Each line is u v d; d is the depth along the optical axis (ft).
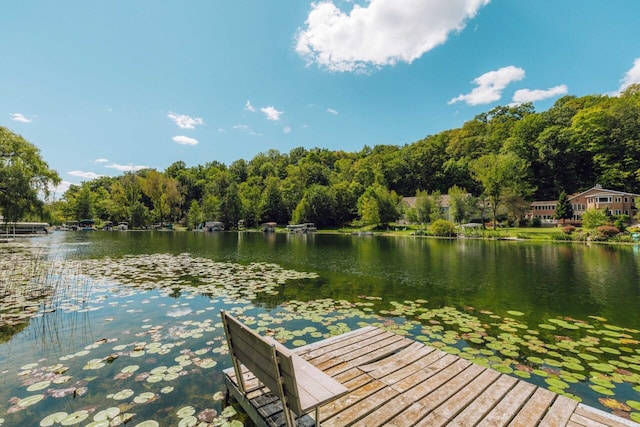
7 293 28.99
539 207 178.40
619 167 167.02
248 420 10.19
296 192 247.70
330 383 8.98
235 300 26.58
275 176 288.10
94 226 218.18
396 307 24.79
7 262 48.78
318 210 213.05
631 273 41.88
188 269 43.14
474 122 263.29
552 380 13.19
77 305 24.81
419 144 283.38
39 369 13.88
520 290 31.37
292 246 86.02
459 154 241.14
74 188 272.51
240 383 10.57
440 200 180.24
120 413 10.49
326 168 297.74
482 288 32.27
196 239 114.52
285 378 7.47
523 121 208.33
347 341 15.92
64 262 49.44
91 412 10.53
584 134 179.83
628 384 12.96
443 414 9.84
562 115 206.18
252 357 9.03
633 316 22.84
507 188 145.07
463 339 17.83
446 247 82.94
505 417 9.71
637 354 16.01
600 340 17.98
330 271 42.68
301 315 22.40
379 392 11.10
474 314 23.11
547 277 38.70
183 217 255.50
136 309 23.77
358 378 12.11
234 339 10.20
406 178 248.93
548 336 18.54
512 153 170.81
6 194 85.40
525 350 16.34
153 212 230.48
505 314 23.17
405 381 11.91
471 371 12.84
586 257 59.67
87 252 65.26
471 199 164.35
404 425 9.26
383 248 80.53
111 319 21.31
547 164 192.44
